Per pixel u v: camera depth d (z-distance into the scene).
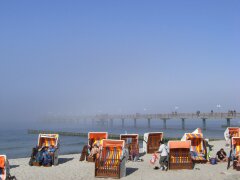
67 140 55.16
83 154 20.86
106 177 15.45
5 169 14.23
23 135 74.31
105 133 21.30
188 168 17.22
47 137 19.73
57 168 17.97
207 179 14.86
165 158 17.11
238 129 29.94
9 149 40.72
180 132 72.19
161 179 14.91
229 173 16.02
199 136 20.05
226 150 25.44
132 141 21.47
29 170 17.36
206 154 19.22
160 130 82.56
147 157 22.09
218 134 60.66
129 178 15.23
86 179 15.18
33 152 19.09
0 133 84.00
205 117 74.62
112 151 16.44
